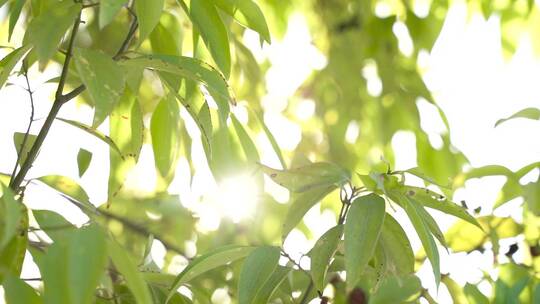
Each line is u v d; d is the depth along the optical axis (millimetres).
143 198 2275
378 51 2877
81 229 1457
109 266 1774
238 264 2016
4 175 1729
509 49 2574
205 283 2012
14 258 1575
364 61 2926
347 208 1684
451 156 2590
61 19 1582
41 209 1599
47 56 1560
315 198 1714
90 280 1435
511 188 1998
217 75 1657
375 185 1680
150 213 2271
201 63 1658
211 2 1715
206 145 1809
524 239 1982
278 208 2217
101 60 1561
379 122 2877
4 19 2264
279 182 1696
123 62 1646
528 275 1869
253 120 2137
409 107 2809
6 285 1516
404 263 1674
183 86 1739
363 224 1599
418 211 1657
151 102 2273
